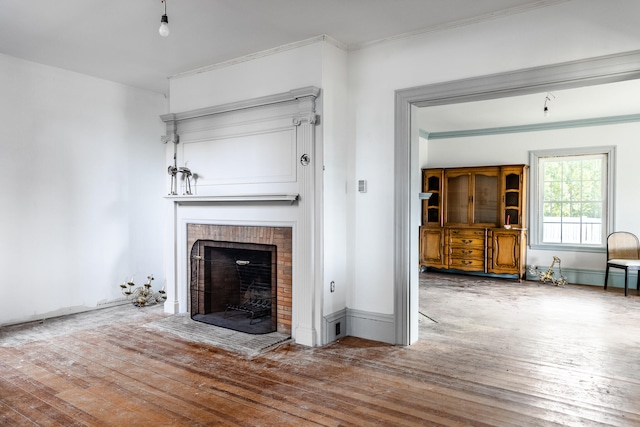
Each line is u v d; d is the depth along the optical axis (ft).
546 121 21.68
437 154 25.30
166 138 15.43
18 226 13.71
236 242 13.82
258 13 10.46
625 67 9.09
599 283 20.94
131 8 10.21
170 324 13.79
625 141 20.30
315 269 11.89
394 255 12.05
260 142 13.06
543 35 9.92
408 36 11.70
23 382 9.45
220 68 14.03
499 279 22.59
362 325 12.62
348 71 12.77
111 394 8.87
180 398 8.69
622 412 8.17
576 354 11.28
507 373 10.01
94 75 15.51
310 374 9.89
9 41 12.28
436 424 7.72
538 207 22.65
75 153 15.21
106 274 16.20
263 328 13.21
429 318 14.83
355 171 12.69
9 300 13.57
